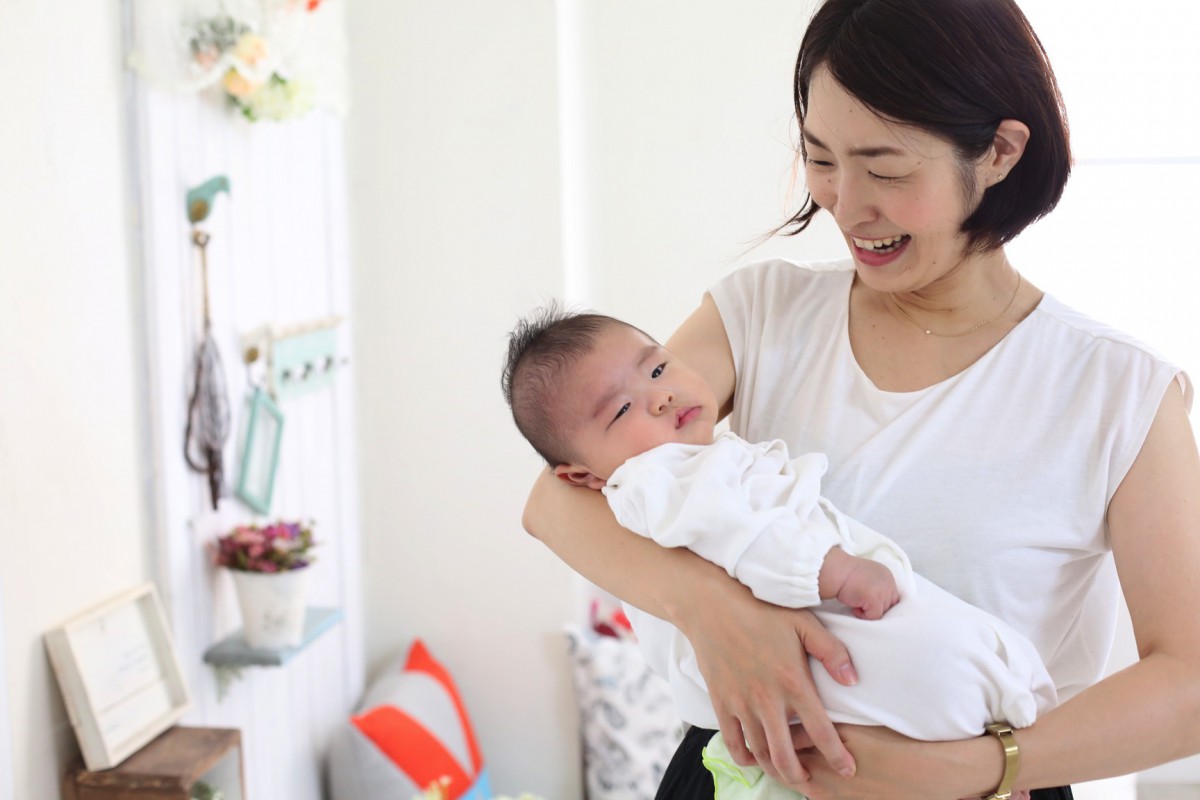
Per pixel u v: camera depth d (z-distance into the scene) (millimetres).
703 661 1031
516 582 3027
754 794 1062
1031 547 1082
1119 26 2807
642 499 1089
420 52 2918
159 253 2131
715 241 3172
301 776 2723
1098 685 962
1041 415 1094
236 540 2305
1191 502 1019
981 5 990
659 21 3123
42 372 1868
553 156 2885
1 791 1773
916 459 1121
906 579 1032
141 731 2023
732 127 3127
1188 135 2801
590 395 1202
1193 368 2844
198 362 2244
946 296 1144
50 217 1880
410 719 2715
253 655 2301
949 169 998
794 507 1062
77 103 1940
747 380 1271
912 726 969
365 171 2982
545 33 2852
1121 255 2857
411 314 3002
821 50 1028
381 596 3104
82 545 1970
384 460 3064
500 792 3086
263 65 2201
